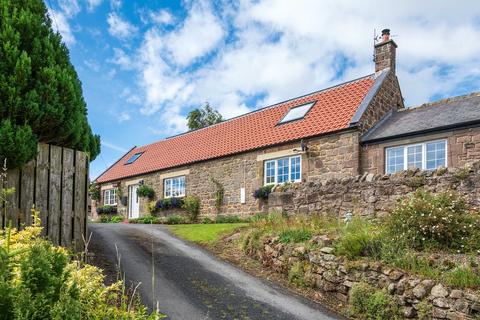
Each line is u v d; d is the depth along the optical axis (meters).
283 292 6.60
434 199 7.07
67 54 7.34
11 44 5.68
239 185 15.97
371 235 6.84
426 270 5.61
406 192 8.55
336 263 6.54
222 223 14.32
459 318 4.84
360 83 15.61
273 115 17.89
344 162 12.95
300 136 14.11
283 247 7.67
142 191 20.56
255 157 15.54
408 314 5.30
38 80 5.87
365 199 9.23
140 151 25.77
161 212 19.80
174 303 5.58
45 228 5.89
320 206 10.16
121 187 23.22
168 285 6.31
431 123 11.91
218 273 7.29
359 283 6.00
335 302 6.30
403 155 12.26
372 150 12.73
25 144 5.41
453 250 6.12
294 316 5.57
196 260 8.07
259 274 7.55
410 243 6.46
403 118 13.56
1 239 3.30
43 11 6.84
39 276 2.02
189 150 19.86
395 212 7.11
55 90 6.04
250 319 5.33
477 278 5.08
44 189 5.93
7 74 5.56
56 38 6.90
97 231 11.05
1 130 5.14
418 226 6.55
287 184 11.27
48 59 6.18
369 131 13.34
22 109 5.54
